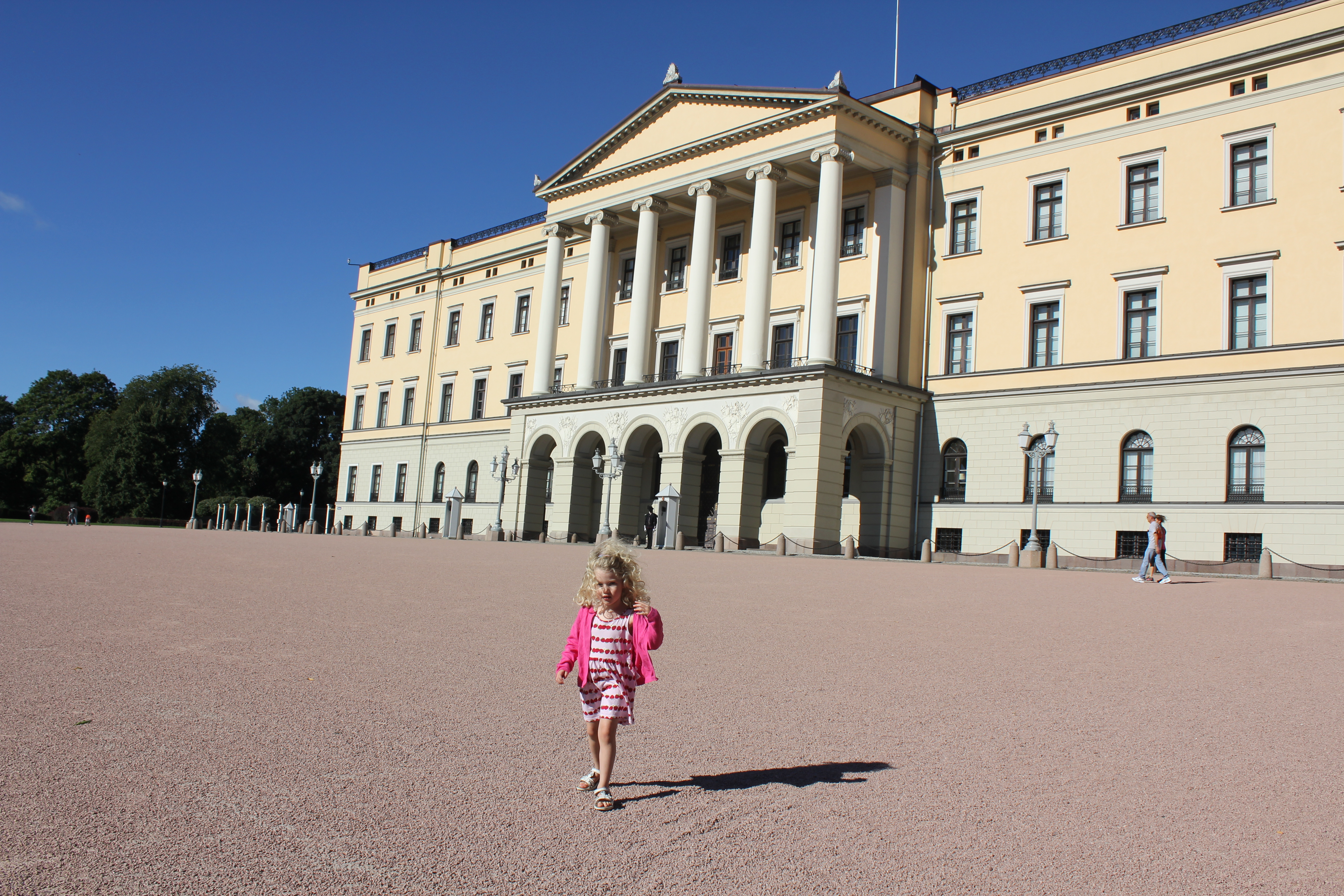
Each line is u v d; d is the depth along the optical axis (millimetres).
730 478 42125
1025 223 40688
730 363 48219
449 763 6855
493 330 65875
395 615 14281
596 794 6246
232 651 10758
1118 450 37156
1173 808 6324
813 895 4867
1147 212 37750
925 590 20719
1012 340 40469
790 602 17766
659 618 6281
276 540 42281
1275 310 34188
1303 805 6422
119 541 34031
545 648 11805
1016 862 5359
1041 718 8805
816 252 40656
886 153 42781
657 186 47625
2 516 102438
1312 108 34062
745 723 8398
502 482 53406
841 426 39469
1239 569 32188
